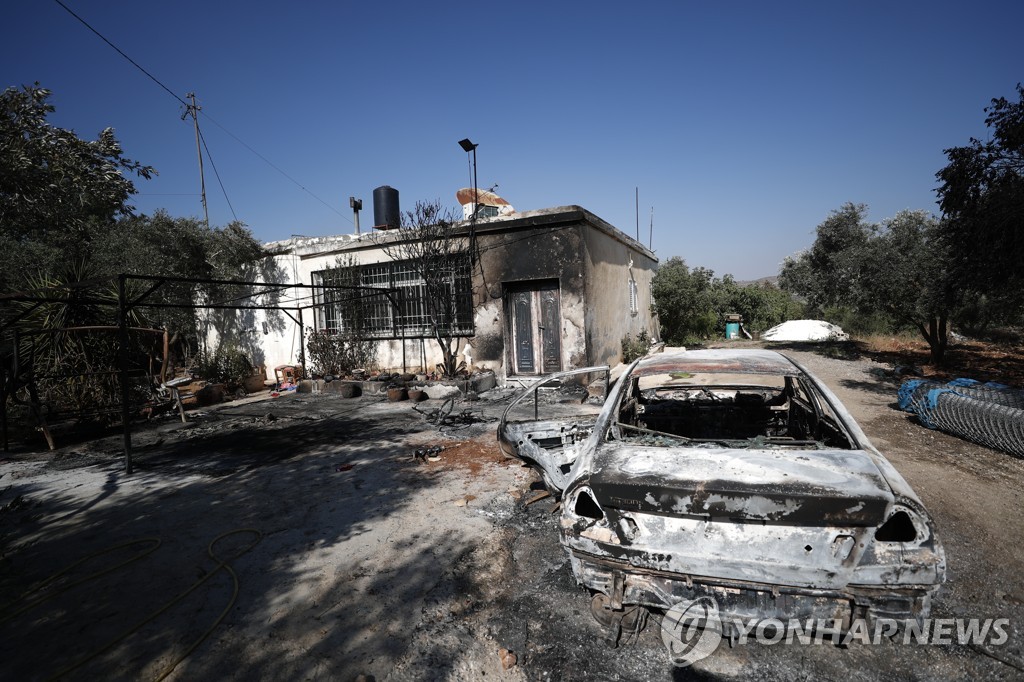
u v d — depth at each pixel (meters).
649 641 2.45
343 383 10.15
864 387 8.65
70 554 3.61
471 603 2.82
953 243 7.27
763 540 2.11
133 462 5.91
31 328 7.56
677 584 2.22
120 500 4.68
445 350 9.80
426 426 7.00
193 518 4.16
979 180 6.46
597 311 10.21
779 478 2.18
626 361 11.93
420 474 4.99
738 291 22.06
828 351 13.48
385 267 11.26
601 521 2.38
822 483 2.12
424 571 3.15
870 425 6.26
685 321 18.36
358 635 2.57
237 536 3.77
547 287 9.84
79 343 7.79
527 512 3.99
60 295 7.82
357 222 13.70
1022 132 5.89
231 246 12.27
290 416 8.17
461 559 3.28
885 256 10.79
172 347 9.30
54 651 2.53
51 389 7.60
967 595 2.72
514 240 9.73
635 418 3.99
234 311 13.13
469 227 9.92
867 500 1.97
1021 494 4.07
